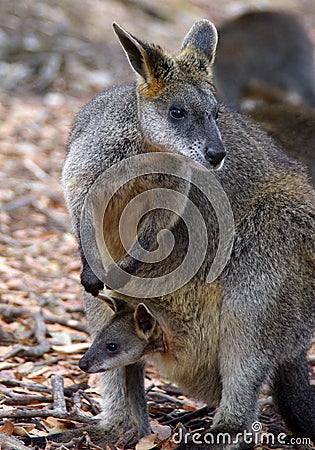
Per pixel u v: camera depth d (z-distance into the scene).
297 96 25.14
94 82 24.11
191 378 10.57
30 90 23.36
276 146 11.82
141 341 10.10
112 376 10.24
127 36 10.45
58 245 16.55
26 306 13.97
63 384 11.47
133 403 10.30
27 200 18.03
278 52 24.52
